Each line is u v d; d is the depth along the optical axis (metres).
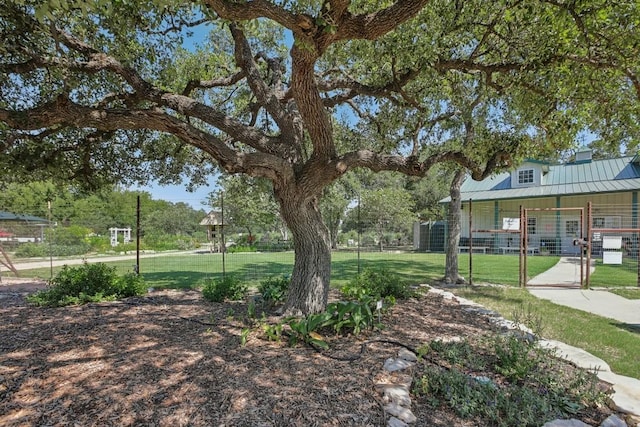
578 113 5.01
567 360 3.55
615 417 2.50
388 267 12.47
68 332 4.17
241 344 3.64
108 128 3.66
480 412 2.49
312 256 4.80
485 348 3.74
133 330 4.23
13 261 15.12
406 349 3.59
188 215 34.50
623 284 9.18
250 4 2.72
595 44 4.16
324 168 4.48
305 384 2.78
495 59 5.24
